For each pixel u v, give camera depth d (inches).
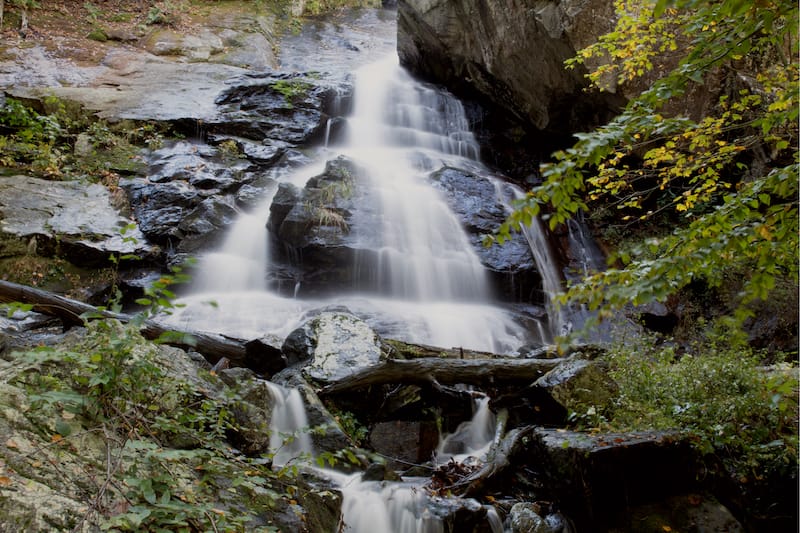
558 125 461.4
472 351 277.0
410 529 173.8
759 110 303.9
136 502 117.3
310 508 152.8
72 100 450.0
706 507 188.5
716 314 363.9
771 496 195.9
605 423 211.6
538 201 112.1
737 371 214.5
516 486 209.9
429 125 538.6
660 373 226.5
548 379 234.7
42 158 391.5
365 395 240.7
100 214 364.5
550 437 201.3
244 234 375.6
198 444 144.6
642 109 135.6
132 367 137.7
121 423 132.9
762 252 123.8
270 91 500.4
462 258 380.8
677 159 215.2
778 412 200.4
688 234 130.2
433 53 555.8
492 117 535.8
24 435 121.6
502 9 426.6
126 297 335.6
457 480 206.4
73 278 330.3
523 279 381.4
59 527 107.5
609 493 186.7
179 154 425.4
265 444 171.8
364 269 364.5
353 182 400.5
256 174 429.1
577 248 431.5
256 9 762.2
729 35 131.6
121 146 426.6
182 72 540.4
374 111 531.2
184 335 137.8
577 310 379.9
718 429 200.8
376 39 776.3
